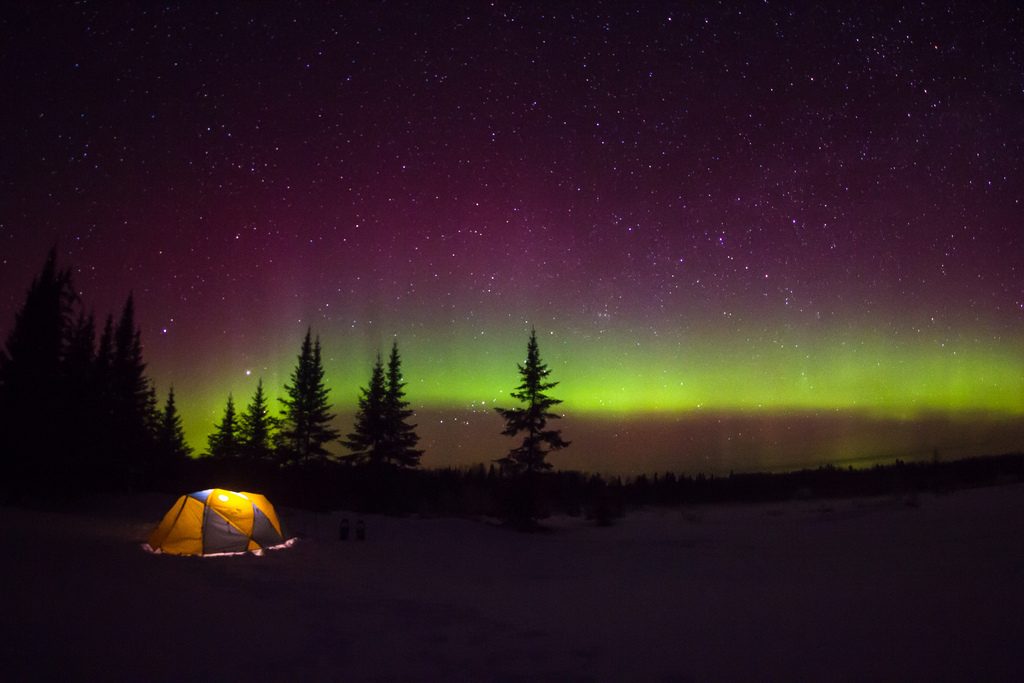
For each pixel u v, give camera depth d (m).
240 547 15.05
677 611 9.21
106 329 33.50
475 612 9.20
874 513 25.41
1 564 10.56
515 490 30.98
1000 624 6.99
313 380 41.16
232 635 7.32
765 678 5.86
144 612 8.10
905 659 6.08
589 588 11.73
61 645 6.49
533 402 32.59
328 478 39.50
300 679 5.96
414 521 27.58
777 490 48.69
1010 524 16.58
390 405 40.78
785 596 9.84
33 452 26.69
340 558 15.48
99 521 20.28
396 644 7.27
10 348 27.19
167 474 38.62
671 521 31.98
